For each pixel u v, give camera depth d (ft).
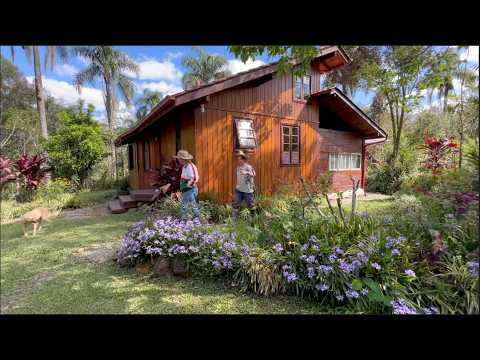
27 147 44.86
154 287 9.65
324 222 10.00
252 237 10.45
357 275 7.91
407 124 48.60
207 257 10.05
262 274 8.95
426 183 16.55
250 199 17.74
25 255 13.11
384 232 8.95
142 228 11.86
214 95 20.53
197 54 66.54
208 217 16.17
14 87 71.26
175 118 23.00
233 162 21.65
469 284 7.07
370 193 35.53
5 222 21.75
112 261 12.08
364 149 34.19
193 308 8.36
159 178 22.11
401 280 7.70
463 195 6.71
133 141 35.12
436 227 8.45
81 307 8.50
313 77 27.37
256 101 23.02
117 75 57.57
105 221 19.81
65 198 27.53
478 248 6.88
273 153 24.31
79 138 39.60
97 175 44.34
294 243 9.14
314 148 27.66
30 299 9.03
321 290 8.16
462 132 12.22
